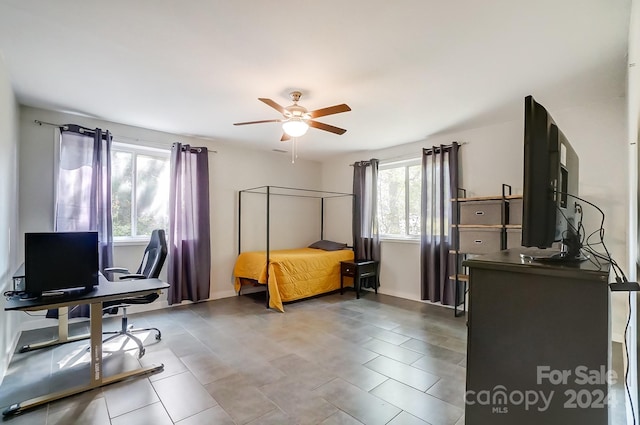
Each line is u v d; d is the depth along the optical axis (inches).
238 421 74.0
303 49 87.1
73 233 91.5
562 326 41.1
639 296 52.5
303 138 180.2
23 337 124.8
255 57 91.4
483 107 130.1
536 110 46.0
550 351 41.8
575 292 40.4
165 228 173.5
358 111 135.3
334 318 150.9
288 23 75.4
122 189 161.8
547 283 42.0
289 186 228.7
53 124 137.3
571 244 50.6
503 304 45.1
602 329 38.9
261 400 82.7
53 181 136.9
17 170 125.0
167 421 74.0
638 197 54.9
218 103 127.3
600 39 81.1
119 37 81.7
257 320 147.6
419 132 167.3
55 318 136.8
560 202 49.5
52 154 136.9
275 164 221.0
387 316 154.0
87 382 91.9
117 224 160.1
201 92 116.5
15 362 104.7
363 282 209.3
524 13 71.2
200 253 177.6
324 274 191.2
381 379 93.6
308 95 118.6
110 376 92.9
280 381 92.4
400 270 194.2
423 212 178.1
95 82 108.4
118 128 155.2
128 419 74.7
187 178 172.6
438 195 174.4
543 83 107.7
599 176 123.0
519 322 43.9
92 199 141.2
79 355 110.1
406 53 88.9
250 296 193.8
